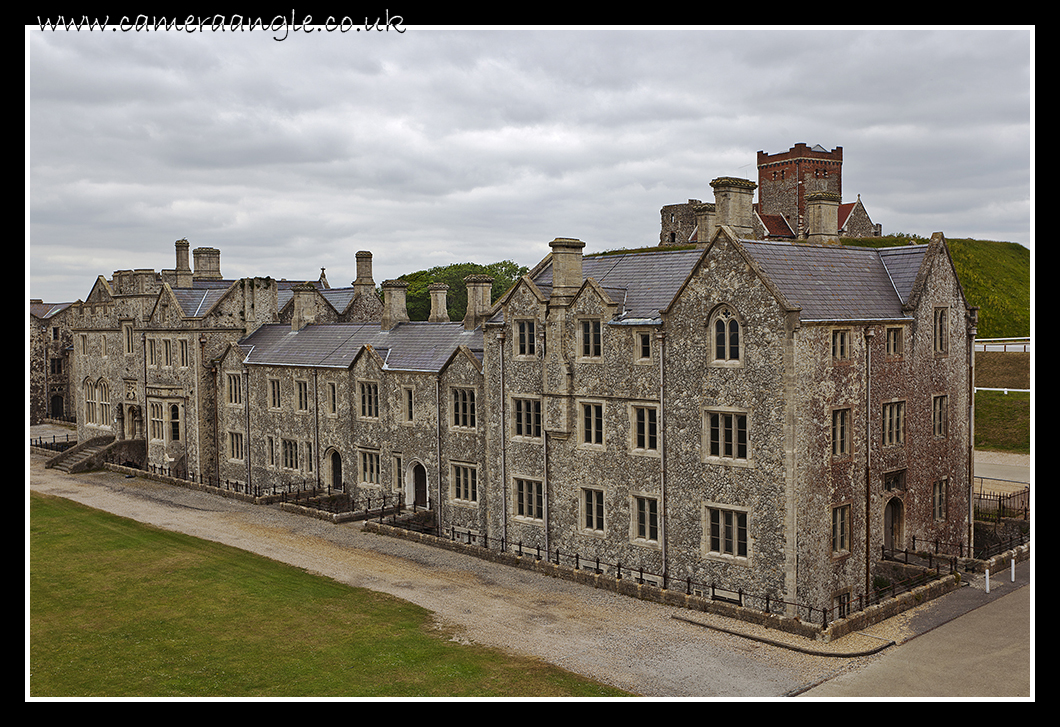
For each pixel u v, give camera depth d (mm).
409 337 52938
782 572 33094
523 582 37938
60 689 27109
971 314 43156
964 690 26656
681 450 36312
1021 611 33781
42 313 102750
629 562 38875
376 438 52156
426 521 48562
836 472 34875
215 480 63281
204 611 34375
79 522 48906
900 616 33188
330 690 26906
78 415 76125
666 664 28844
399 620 33250
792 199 124250
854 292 37531
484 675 28016
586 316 39875
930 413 40656
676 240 115250
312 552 42719
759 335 33312
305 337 59719
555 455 41688
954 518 42469
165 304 64125
